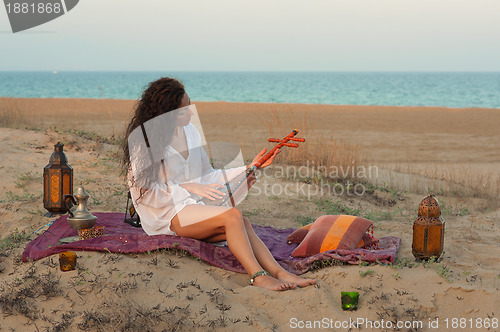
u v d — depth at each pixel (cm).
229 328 327
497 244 527
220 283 390
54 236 467
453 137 1730
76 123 1742
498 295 365
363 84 10144
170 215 431
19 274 393
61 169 546
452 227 610
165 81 428
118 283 366
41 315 338
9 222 554
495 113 2620
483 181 955
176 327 320
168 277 385
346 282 387
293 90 7350
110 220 521
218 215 410
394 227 594
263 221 611
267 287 379
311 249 446
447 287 374
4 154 838
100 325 320
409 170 1088
